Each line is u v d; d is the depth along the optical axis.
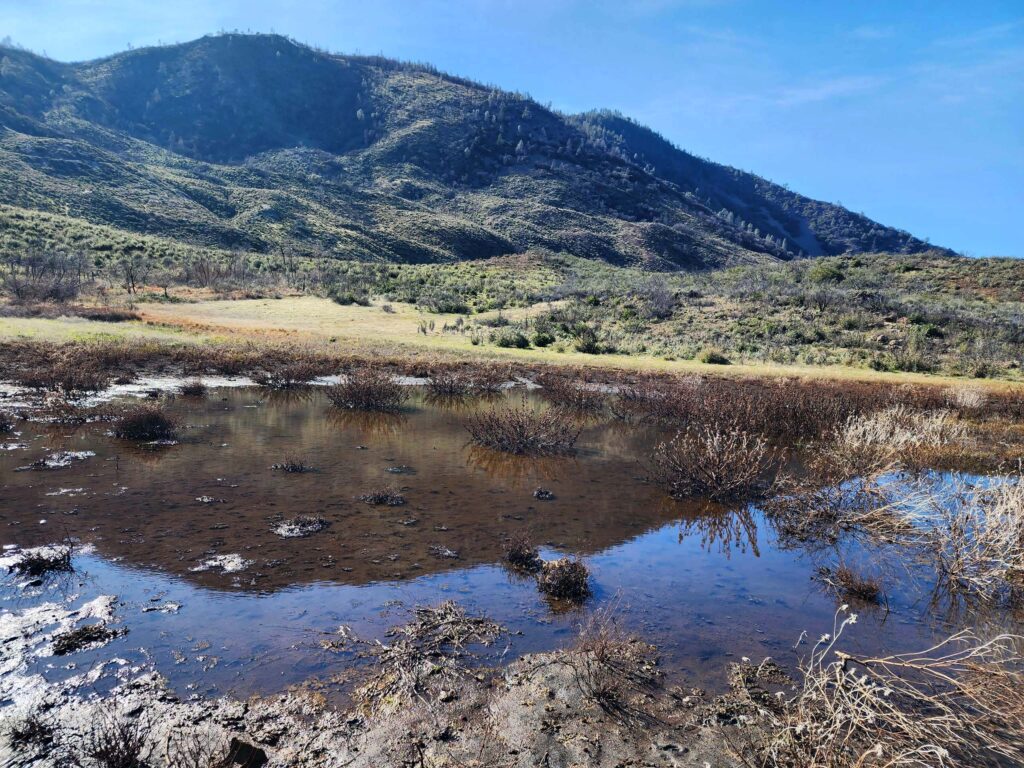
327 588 6.42
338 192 153.75
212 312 41.12
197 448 12.16
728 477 11.04
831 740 3.95
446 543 7.90
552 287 61.22
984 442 16.39
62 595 5.93
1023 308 43.06
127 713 4.24
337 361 25.88
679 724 4.51
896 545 9.05
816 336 37.75
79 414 14.40
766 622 6.31
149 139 193.62
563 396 21.41
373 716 4.39
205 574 6.58
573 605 6.39
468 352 31.55
